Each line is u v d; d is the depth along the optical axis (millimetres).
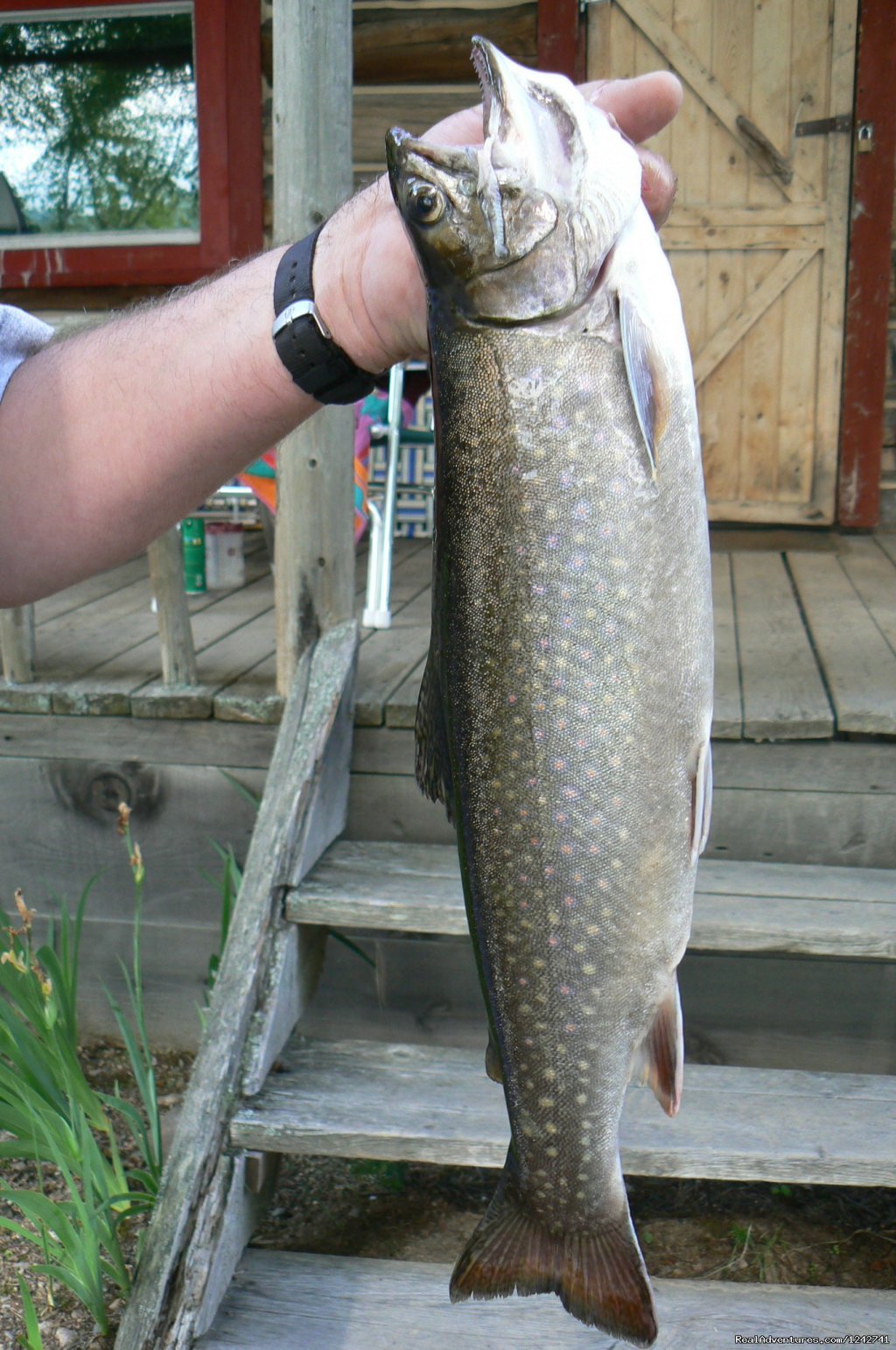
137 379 795
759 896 1482
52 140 3031
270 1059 1431
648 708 767
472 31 2838
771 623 2064
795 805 1586
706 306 2906
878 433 2908
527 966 819
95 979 1861
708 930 1404
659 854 786
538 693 780
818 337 2879
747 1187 1652
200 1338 1263
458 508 776
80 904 1608
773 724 1565
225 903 1611
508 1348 1250
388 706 1663
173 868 1792
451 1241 1566
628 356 721
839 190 2805
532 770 792
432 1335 1269
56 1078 1502
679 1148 1280
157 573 1739
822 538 2914
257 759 1729
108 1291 1473
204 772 1751
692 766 783
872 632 1985
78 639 2047
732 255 2877
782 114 2793
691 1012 1678
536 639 774
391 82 2893
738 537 2936
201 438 799
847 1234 1561
